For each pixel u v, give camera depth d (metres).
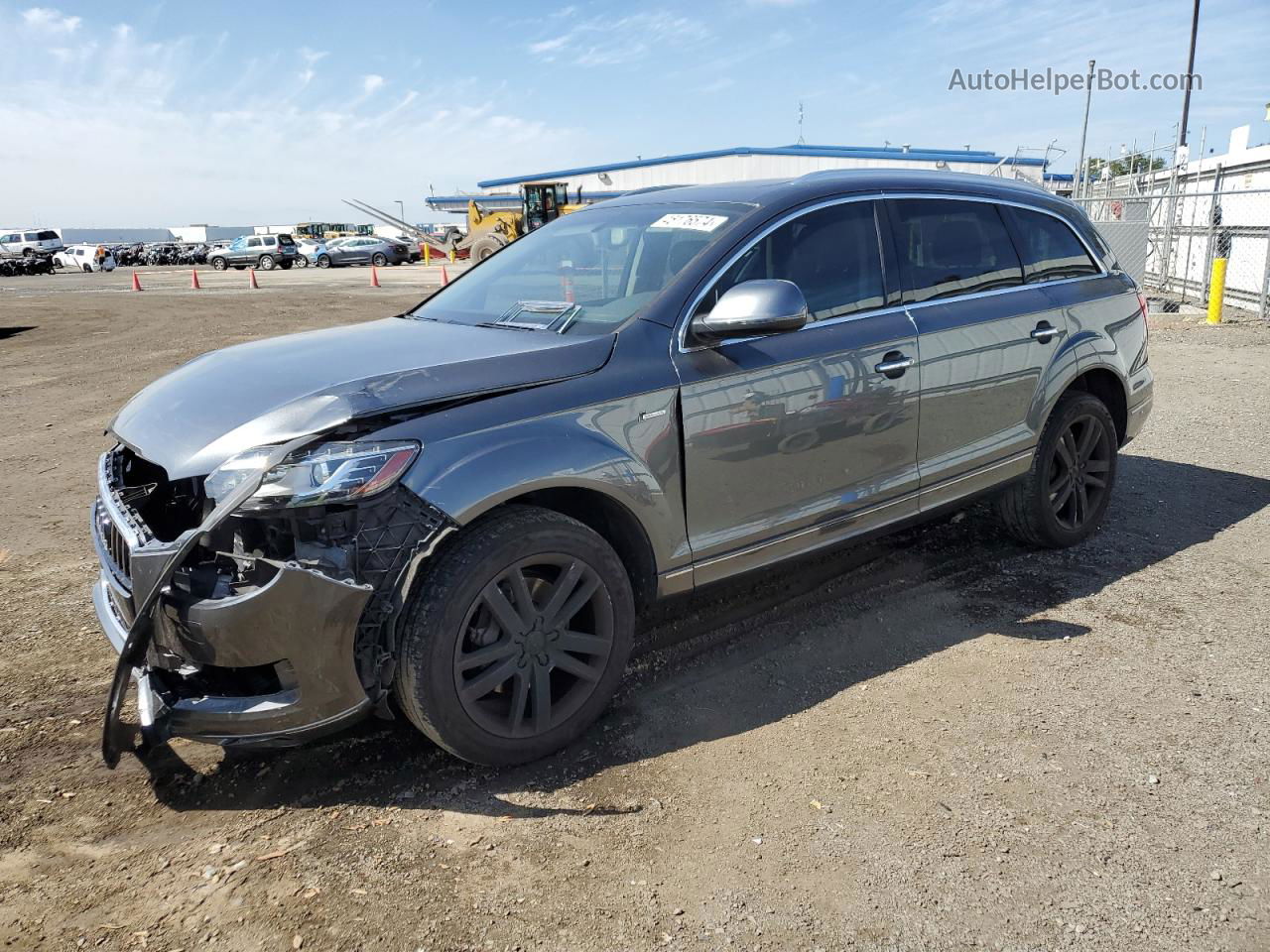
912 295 3.90
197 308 21.23
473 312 3.71
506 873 2.46
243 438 2.63
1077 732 3.08
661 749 3.05
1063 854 2.49
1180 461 6.40
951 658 3.61
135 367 12.23
